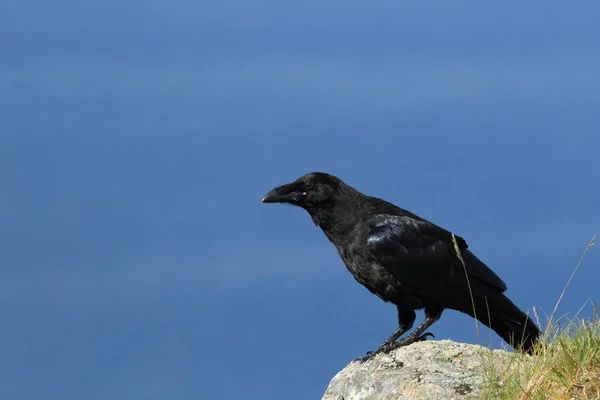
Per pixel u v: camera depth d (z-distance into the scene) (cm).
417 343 1068
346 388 1034
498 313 1202
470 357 998
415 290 1240
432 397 898
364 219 1296
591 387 807
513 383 861
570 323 909
